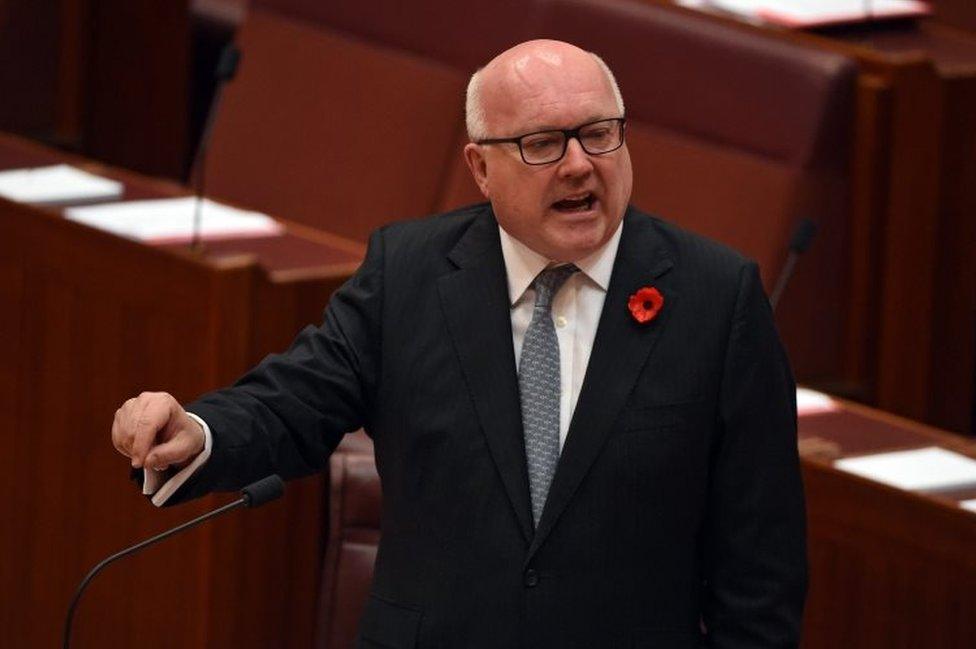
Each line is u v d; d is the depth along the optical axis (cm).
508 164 736
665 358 753
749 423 754
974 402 1460
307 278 1151
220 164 1598
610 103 738
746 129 1352
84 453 1209
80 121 2008
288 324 1148
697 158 1369
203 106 1927
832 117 1334
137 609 1177
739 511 757
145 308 1169
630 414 747
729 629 764
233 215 1283
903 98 1373
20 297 1243
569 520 742
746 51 1356
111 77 1989
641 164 1391
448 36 1501
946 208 1410
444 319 768
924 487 984
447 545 753
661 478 746
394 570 766
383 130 1519
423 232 795
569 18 1433
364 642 769
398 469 767
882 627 991
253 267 1130
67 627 708
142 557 1171
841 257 1366
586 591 743
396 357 770
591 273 766
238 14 1875
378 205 1509
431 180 1492
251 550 1134
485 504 748
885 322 1402
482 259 776
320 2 1582
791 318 1342
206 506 1124
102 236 1188
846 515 1000
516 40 1459
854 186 1369
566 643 741
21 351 1245
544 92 730
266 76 1595
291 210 1554
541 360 762
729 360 753
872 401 1403
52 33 1986
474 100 754
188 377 1148
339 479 1030
